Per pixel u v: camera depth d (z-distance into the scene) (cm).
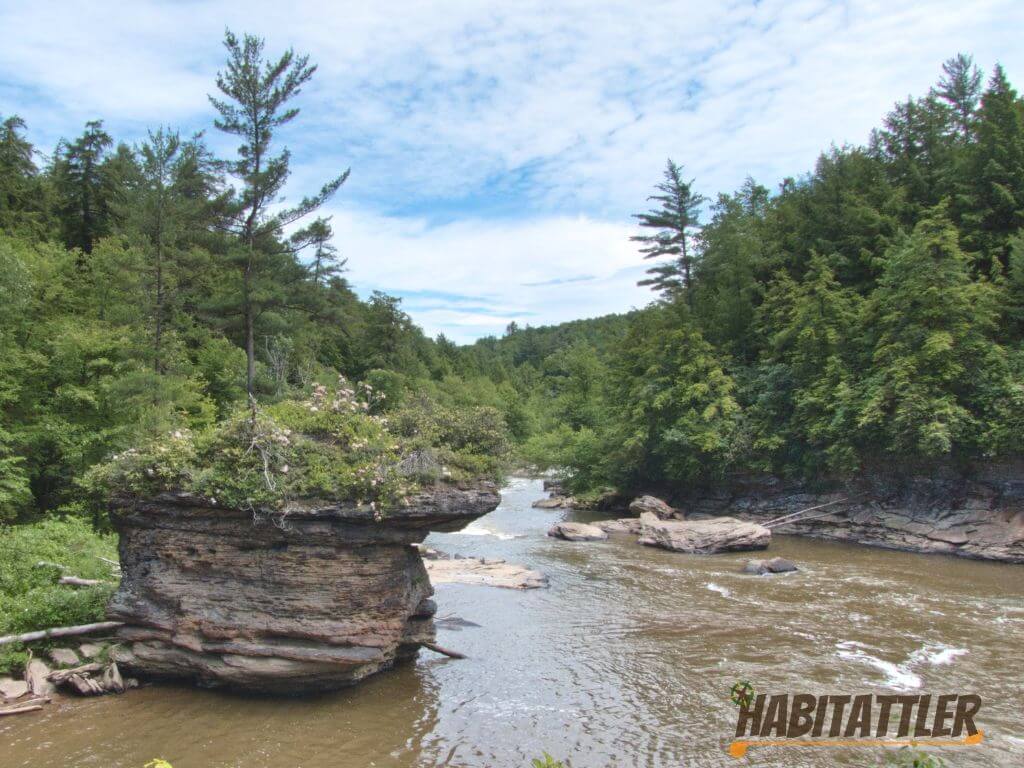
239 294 2956
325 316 3484
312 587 1278
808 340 3919
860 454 3547
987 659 1549
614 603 2123
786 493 4038
